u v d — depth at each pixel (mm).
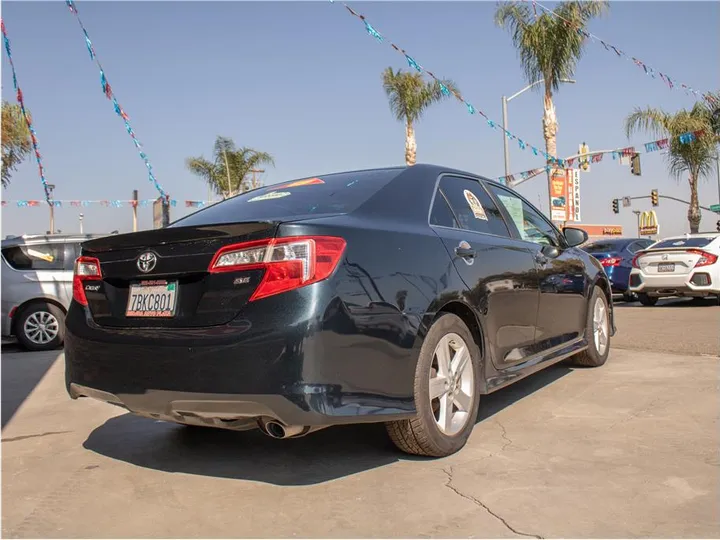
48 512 2893
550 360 4520
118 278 3199
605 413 4156
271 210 3578
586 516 2627
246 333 2715
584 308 5285
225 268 2844
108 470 3439
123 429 4273
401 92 22406
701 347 6602
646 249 11781
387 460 3385
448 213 3830
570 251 5273
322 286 2754
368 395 2873
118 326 3150
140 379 2945
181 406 2871
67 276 9078
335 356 2752
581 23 18281
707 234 11625
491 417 4156
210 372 2758
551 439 3650
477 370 3605
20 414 4793
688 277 11164
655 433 3693
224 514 2799
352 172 4062
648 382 5000
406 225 3391
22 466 3549
